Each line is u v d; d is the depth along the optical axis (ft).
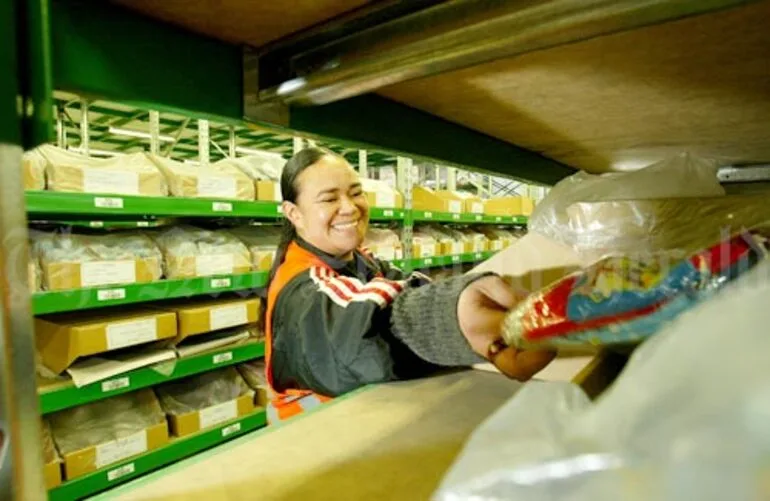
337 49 1.56
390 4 1.37
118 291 6.02
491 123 2.88
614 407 0.66
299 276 2.87
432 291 1.97
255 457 1.53
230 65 1.65
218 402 7.55
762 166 4.82
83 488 6.00
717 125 2.97
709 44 1.64
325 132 2.00
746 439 0.51
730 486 0.51
